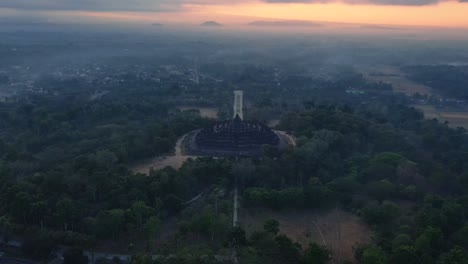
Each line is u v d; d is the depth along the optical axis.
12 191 199.38
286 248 166.50
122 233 185.00
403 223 195.75
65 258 163.50
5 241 183.25
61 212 184.00
